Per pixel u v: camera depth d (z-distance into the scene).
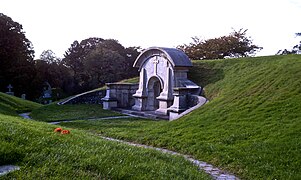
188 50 35.50
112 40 57.19
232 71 20.69
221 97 16.08
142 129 13.56
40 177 4.97
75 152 6.38
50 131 8.84
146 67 22.22
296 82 14.23
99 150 6.93
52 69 50.81
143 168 6.16
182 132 11.92
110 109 22.45
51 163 5.58
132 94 23.81
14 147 6.02
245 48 34.03
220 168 8.24
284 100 12.80
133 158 6.80
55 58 59.78
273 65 18.64
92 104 24.98
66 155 6.11
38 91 44.88
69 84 53.97
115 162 6.20
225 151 9.18
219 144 9.96
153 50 21.38
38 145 6.45
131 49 57.47
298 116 10.98
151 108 22.05
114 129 13.92
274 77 16.02
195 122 12.94
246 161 8.23
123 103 23.45
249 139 10.00
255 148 9.05
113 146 7.81
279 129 10.20
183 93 18.16
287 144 8.91
